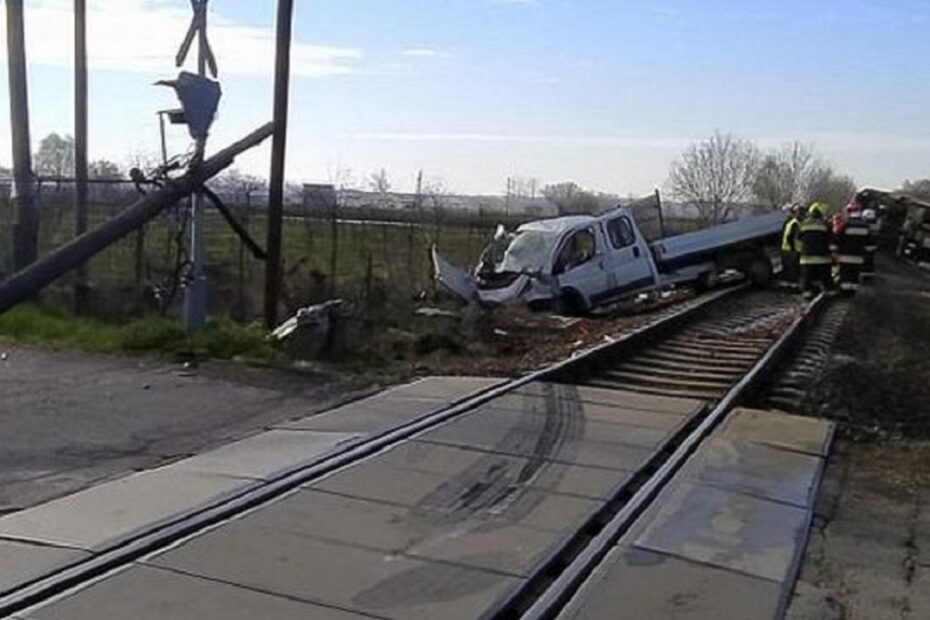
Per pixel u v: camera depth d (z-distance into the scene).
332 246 26.73
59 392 10.77
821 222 28.47
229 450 8.70
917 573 7.09
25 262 17.41
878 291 30.94
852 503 8.71
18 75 17.38
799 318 21.25
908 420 12.91
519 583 6.13
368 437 9.28
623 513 7.61
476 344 16.42
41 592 5.52
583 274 24.69
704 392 12.97
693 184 80.06
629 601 6.06
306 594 5.77
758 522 7.79
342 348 13.95
